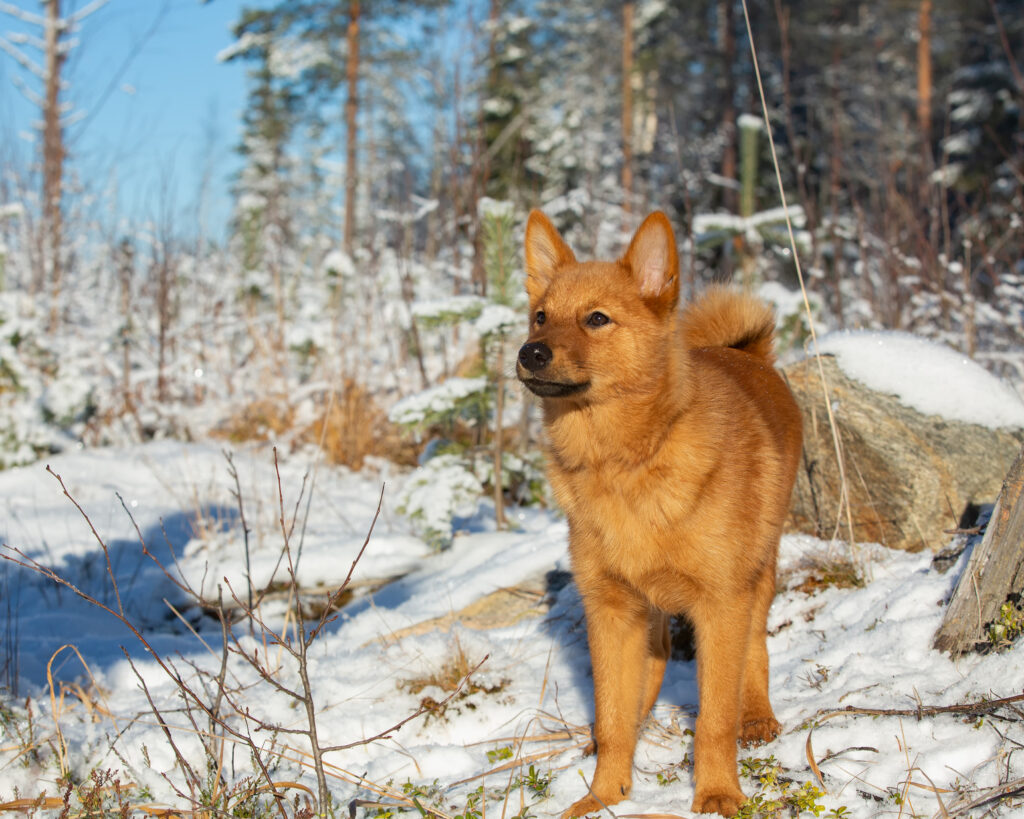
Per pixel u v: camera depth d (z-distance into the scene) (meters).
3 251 9.82
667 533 3.02
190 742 3.38
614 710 3.04
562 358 3.07
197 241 12.73
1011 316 7.92
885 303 8.92
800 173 9.43
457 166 9.28
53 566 5.67
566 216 15.66
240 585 5.32
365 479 7.86
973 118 20.20
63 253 12.51
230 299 12.46
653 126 27.81
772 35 22.28
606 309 3.17
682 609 3.19
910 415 4.47
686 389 3.13
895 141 15.48
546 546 5.09
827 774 2.80
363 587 5.33
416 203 12.63
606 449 3.11
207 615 5.16
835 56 22.92
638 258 3.32
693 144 21.36
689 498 2.99
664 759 3.26
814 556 4.35
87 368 10.05
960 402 4.47
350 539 5.93
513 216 5.95
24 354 8.29
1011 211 9.44
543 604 4.61
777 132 20.94
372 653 4.26
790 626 4.05
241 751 3.37
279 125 30.28
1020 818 2.34
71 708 3.71
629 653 3.23
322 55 23.95
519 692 3.86
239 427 9.16
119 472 7.55
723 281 4.64
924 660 3.26
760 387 3.86
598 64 25.73
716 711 2.90
